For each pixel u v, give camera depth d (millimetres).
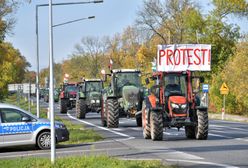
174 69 26203
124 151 20625
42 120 23062
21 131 22469
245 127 36875
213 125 39844
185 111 25406
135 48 121250
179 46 26312
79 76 151875
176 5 96250
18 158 18078
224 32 82750
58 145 24203
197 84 26875
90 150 21297
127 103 35562
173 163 16672
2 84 87938
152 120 25188
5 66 86875
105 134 30219
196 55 26328
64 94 64562
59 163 15258
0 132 22094
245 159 17797
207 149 21172
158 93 26031
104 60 146500
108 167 14516
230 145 22797
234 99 64312
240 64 57906
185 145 22953
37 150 22516
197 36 83750
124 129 34469
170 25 96875
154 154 19469
